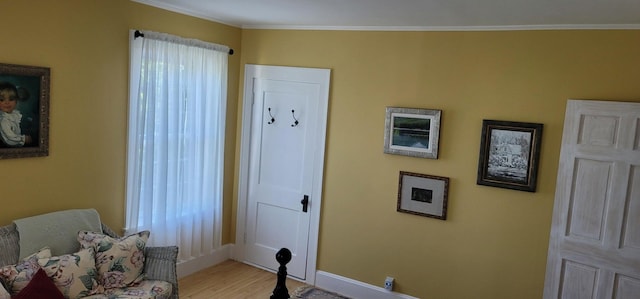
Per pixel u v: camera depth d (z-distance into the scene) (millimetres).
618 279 3322
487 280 3865
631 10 2879
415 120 4023
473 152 3844
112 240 3264
